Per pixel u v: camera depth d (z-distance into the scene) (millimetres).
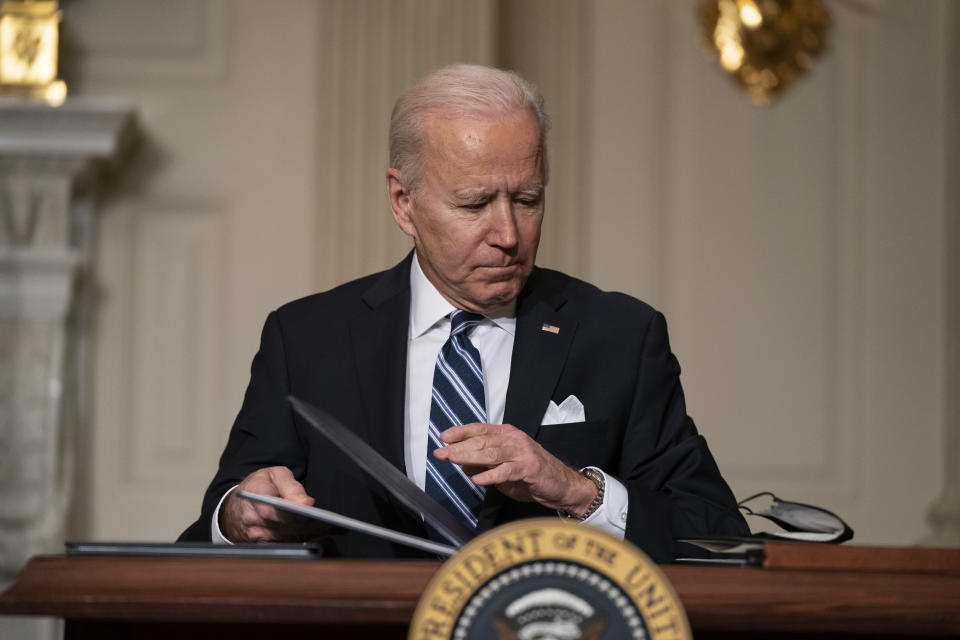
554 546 2672
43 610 2777
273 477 4066
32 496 9961
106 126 9812
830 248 11422
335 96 10805
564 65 11461
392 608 2770
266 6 10883
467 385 4832
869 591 2947
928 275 11406
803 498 11211
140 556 3158
